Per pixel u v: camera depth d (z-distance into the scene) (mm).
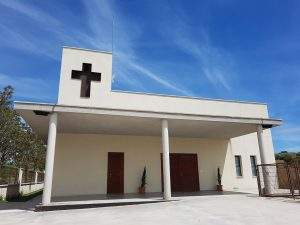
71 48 16141
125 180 16906
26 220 8812
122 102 16281
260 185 14125
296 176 14398
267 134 20594
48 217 9328
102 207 11484
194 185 18391
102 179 16484
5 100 21156
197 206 10672
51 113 12352
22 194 21562
